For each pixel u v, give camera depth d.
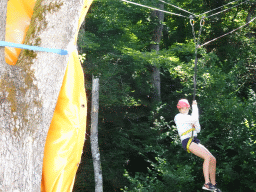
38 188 2.28
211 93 12.56
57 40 2.35
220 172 10.91
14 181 2.10
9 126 2.12
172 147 12.51
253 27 20.92
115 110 16.02
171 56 12.60
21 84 2.23
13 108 2.14
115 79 15.36
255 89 16.94
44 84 2.30
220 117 11.94
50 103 2.36
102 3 13.55
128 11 13.82
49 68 2.32
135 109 16.72
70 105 2.68
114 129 15.93
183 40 20.55
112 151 15.27
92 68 14.00
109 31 14.91
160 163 12.06
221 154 11.36
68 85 2.70
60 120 2.64
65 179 2.61
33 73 2.28
